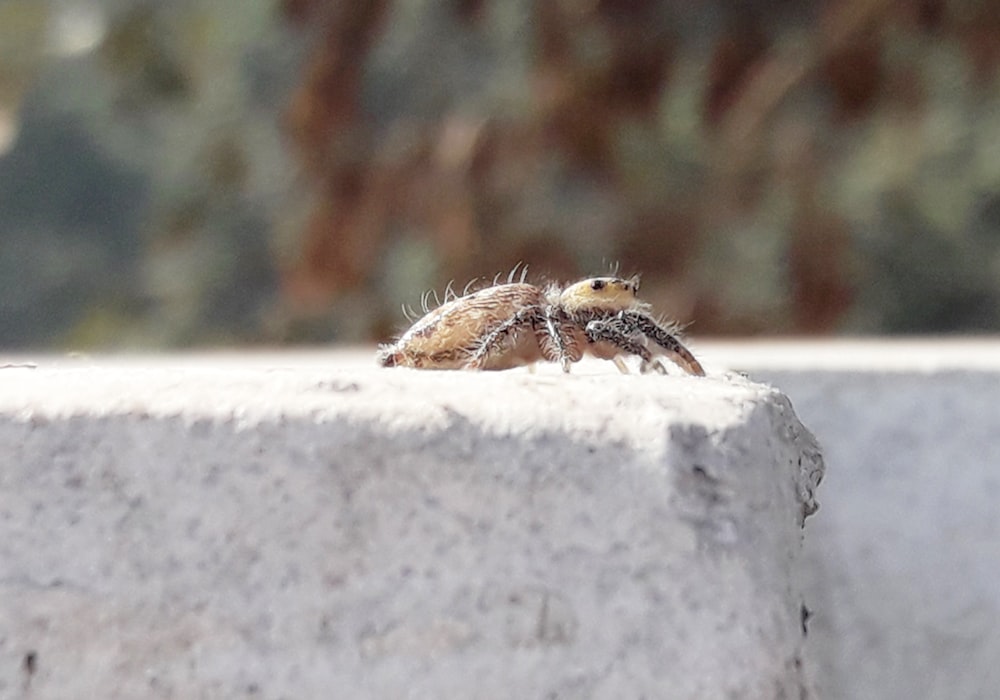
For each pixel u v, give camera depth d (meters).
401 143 0.32
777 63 0.32
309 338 0.36
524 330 0.14
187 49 0.39
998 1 0.31
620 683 0.12
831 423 0.16
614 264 0.31
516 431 0.12
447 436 0.12
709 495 0.12
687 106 0.32
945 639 0.16
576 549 0.12
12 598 0.12
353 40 0.32
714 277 0.31
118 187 0.61
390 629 0.12
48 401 0.12
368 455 0.12
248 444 0.12
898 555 0.16
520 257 0.31
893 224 0.40
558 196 0.33
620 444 0.12
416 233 0.31
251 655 0.12
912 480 0.16
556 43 0.32
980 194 0.39
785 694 0.12
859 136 0.38
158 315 0.45
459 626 0.12
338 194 0.32
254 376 0.13
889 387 0.16
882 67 0.32
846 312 0.33
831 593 0.16
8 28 0.35
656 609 0.12
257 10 0.37
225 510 0.12
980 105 0.37
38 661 0.12
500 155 0.31
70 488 0.12
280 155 0.39
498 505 0.12
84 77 0.45
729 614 0.12
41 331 0.62
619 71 0.32
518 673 0.12
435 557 0.12
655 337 0.15
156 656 0.12
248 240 0.43
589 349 0.15
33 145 0.56
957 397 0.16
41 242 0.61
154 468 0.12
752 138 0.32
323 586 0.12
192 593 0.12
